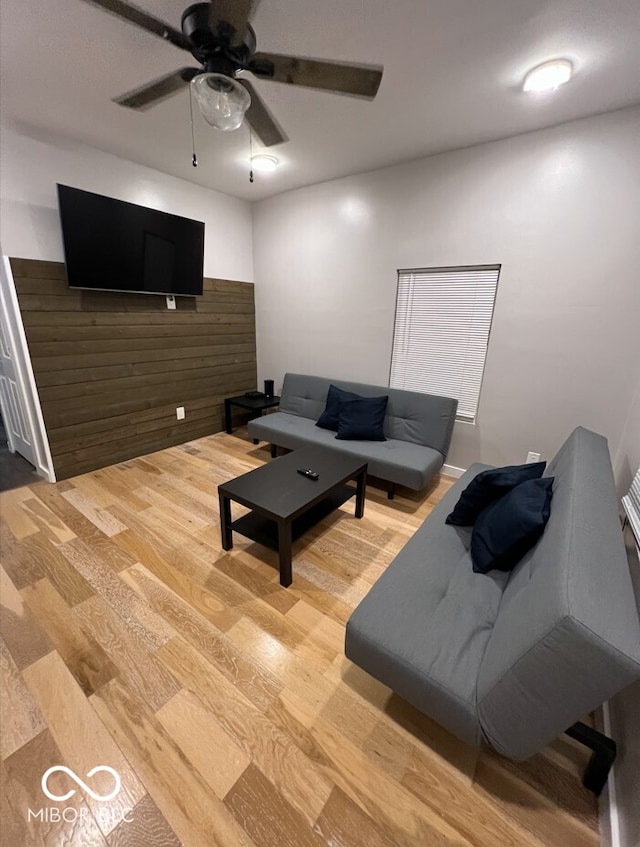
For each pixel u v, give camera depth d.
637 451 1.98
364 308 3.36
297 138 2.45
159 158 2.84
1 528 2.27
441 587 1.37
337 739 1.19
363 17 1.44
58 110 2.19
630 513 1.62
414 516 2.51
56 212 2.58
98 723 1.21
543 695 0.84
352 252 3.30
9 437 3.36
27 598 1.71
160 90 1.58
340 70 1.41
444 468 3.21
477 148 2.51
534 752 0.91
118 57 1.72
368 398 3.13
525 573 1.24
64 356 2.76
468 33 1.51
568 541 1.06
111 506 2.54
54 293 2.64
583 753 1.16
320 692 1.33
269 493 1.90
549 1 1.34
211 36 1.26
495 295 2.68
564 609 0.80
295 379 3.77
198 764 1.11
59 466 2.87
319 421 3.35
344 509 2.60
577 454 1.65
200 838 0.96
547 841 0.96
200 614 1.65
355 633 1.17
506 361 2.71
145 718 1.23
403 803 1.04
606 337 2.33
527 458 2.78
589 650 0.76
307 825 0.98
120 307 3.05
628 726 1.06
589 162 2.18
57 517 2.39
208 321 3.80
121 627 1.57
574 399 2.51
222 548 2.11
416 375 3.22
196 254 3.37
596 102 1.98
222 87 1.35
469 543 1.66
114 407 3.16
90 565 1.95
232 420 4.28
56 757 1.12
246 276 4.10
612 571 0.95
